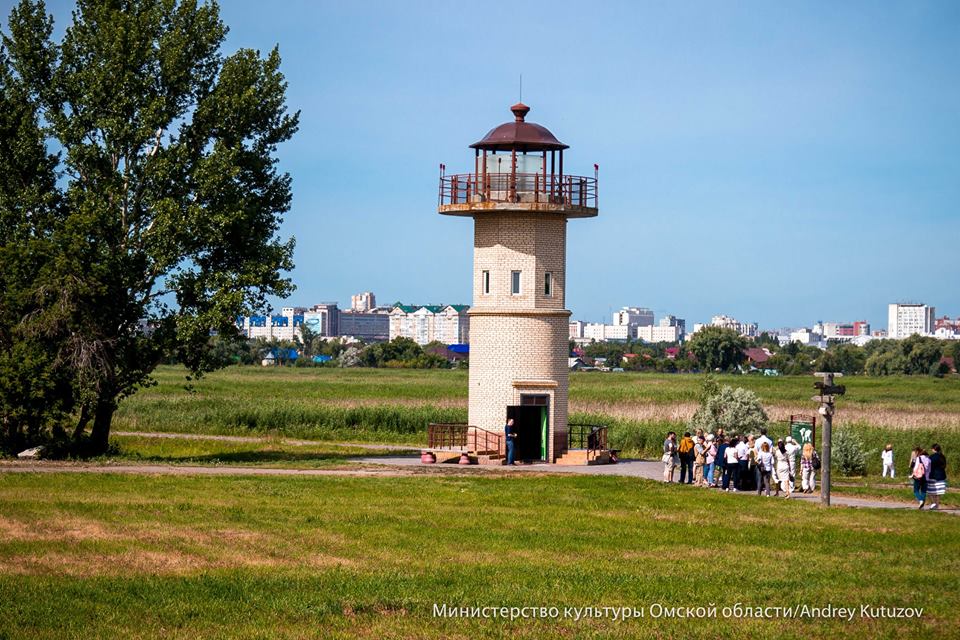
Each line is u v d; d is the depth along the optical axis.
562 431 133.62
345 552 74.75
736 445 109.75
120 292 126.62
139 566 69.06
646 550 77.81
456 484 106.62
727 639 57.94
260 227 134.88
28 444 128.62
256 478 107.31
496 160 133.75
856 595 65.94
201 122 132.12
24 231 127.62
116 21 128.62
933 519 91.56
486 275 133.88
